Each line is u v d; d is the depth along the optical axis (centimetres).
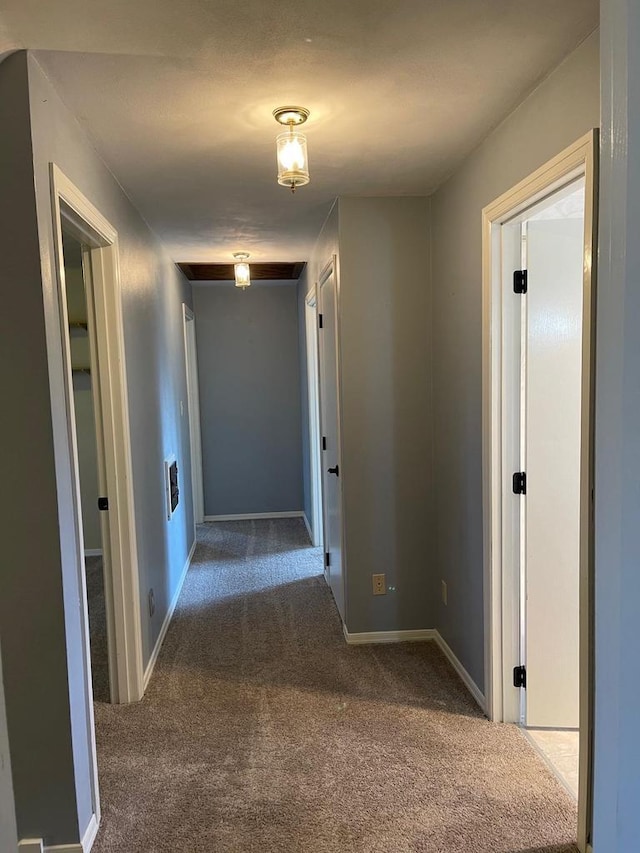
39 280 156
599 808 82
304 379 547
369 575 312
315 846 175
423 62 164
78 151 196
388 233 297
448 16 142
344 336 299
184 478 452
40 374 158
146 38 146
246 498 600
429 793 196
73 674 170
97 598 399
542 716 233
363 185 276
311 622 342
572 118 163
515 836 178
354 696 260
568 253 219
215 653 305
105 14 136
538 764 211
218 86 173
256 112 191
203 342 586
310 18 140
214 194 278
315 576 423
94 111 187
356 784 202
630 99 69
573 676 232
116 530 251
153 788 202
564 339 221
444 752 218
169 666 292
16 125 153
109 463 248
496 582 232
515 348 223
